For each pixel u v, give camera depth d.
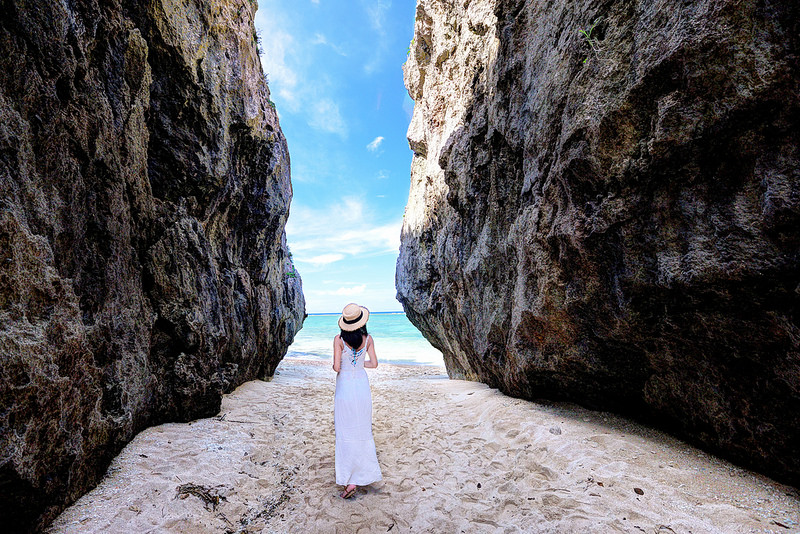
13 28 2.22
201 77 5.27
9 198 2.10
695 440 3.38
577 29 4.20
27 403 1.99
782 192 2.31
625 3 3.50
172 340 4.52
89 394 2.69
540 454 3.70
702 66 2.63
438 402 6.48
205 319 5.00
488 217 6.79
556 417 4.53
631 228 3.43
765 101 2.38
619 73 3.42
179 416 4.41
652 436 3.72
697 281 2.84
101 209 3.25
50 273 2.32
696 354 3.20
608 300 3.82
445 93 10.55
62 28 2.60
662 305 3.31
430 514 2.78
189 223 5.09
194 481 3.03
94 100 3.14
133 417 3.64
